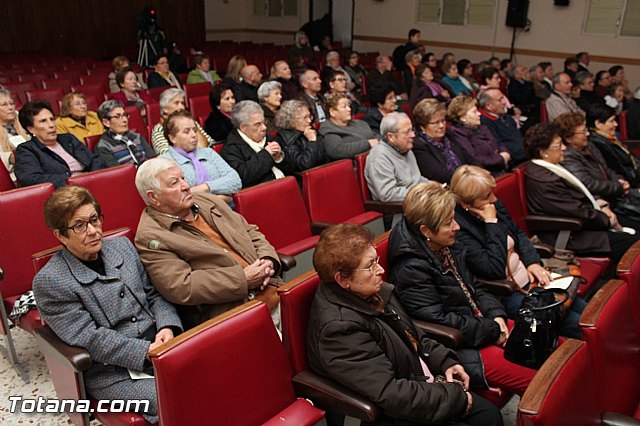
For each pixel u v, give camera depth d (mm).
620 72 7664
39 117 2830
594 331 1250
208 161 2857
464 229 2098
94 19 11758
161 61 6445
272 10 13305
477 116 3662
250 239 2123
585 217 2729
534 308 1706
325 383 1415
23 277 2082
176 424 1195
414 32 9234
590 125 3934
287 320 1460
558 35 8805
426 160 3230
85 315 1565
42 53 10031
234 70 5543
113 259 1712
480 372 1729
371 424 1419
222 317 1321
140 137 3312
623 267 1525
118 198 2451
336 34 12094
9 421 1933
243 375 1321
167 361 1183
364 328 1434
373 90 4090
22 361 2287
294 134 3287
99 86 5609
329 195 2756
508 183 2750
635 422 1235
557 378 1085
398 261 1819
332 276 1454
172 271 1766
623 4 8047
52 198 1562
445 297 1827
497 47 9555
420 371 1564
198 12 13188
